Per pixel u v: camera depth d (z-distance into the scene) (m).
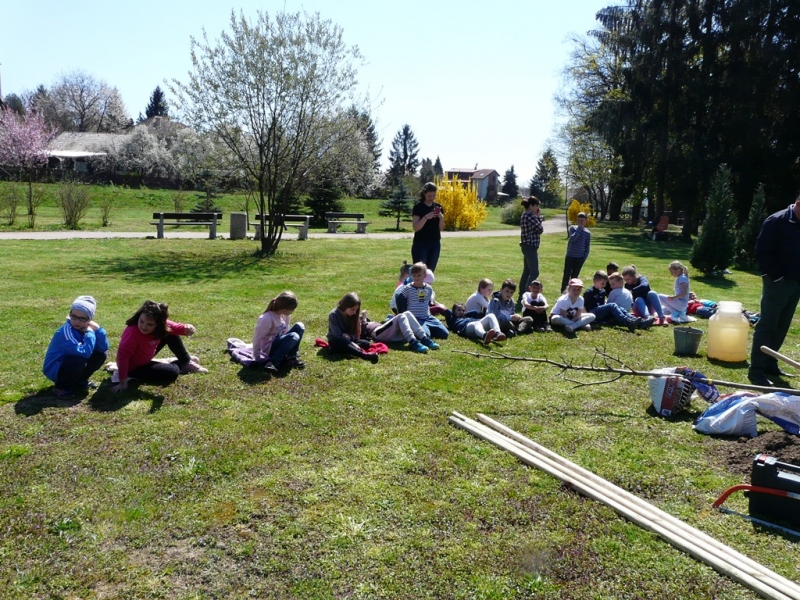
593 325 9.17
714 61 29.88
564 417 5.28
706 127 30.47
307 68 15.45
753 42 28.75
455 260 17.38
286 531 3.41
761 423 5.18
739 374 6.82
